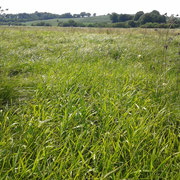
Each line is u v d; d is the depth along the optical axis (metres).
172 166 1.99
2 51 6.10
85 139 2.21
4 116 2.61
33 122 2.45
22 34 11.09
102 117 2.65
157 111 2.88
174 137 2.30
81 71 4.02
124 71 4.32
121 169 1.82
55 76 3.76
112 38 10.07
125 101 3.02
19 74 4.18
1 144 2.04
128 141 2.11
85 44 7.86
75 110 2.62
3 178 1.71
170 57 5.79
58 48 7.19
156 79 3.91
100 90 3.38
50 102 3.00
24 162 1.91
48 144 2.16
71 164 1.88
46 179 1.72
